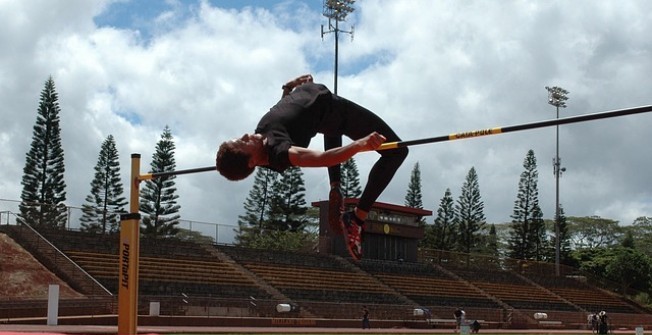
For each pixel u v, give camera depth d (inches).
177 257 1332.4
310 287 1439.5
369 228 1724.9
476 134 210.7
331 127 191.8
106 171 1947.6
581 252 2797.7
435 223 2662.4
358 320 1268.5
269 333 910.4
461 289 1787.6
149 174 470.6
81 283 1063.0
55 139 1776.6
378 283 1609.3
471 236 2583.7
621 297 2258.9
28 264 1083.3
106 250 1224.2
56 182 1770.4
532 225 2637.8
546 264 2236.7
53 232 1195.9
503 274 2053.4
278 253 1547.7
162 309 1035.9
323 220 1731.1
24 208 1169.4
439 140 203.9
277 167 163.5
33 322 855.7
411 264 1818.4
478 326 1266.0
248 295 1289.4
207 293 1235.2
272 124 170.2
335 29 1915.6
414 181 2682.1
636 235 3681.1
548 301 1932.8
